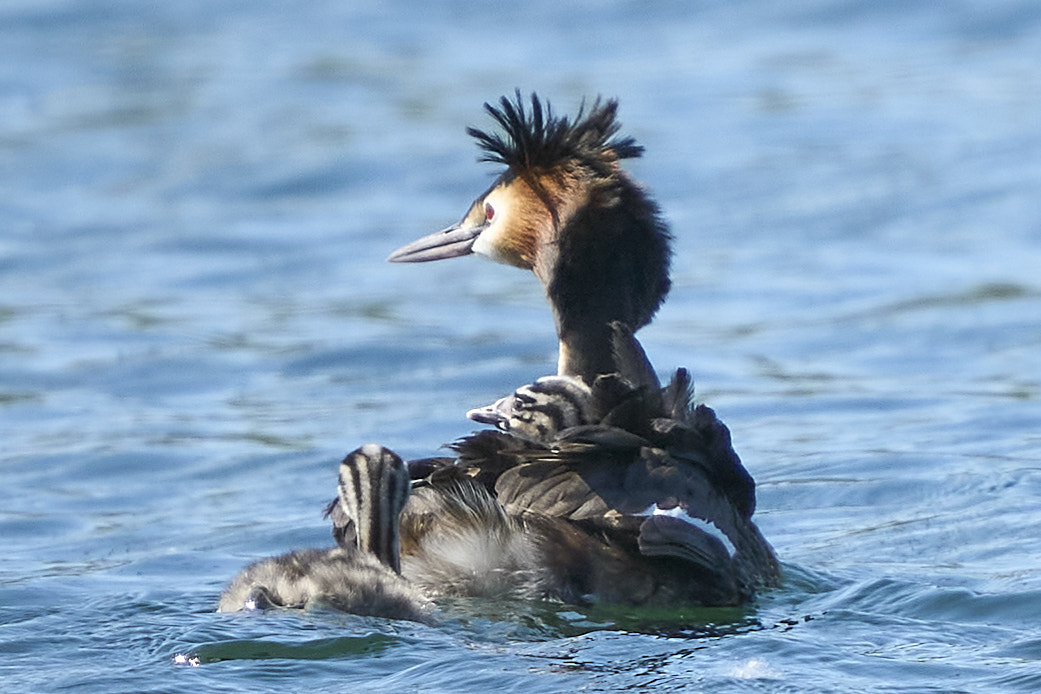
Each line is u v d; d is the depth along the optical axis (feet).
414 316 60.64
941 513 38.17
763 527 38.27
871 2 102.58
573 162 34.83
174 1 113.91
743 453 44.65
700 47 98.22
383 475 30.45
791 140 80.89
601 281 34.24
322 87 95.14
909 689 25.40
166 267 68.18
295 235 72.43
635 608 29.01
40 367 54.70
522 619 28.73
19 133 87.76
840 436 45.78
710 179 76.02
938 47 95.20
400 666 26.32
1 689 25.62
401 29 106.42
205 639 27.25
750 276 63.98
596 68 94.79
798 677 25.89
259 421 48.91
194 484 43.29
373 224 74.02
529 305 62.39
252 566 30.45
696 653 27.04
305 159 82.58
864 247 67.15
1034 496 38.88
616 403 29.50
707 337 57.16
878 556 34.96
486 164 81.00
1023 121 80.53
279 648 26.96
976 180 73.56
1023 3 99.66
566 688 25.22
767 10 104.17
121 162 83.15
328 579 28.91
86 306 62.34
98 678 26.02
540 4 109.60
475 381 52.54
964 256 65.00
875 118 83.25
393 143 84.43
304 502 41.32
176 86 96.07
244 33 106.93
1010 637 28.27
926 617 29.68
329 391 52.03
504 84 92.22
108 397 51.80
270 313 61.36
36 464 45.06
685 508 28.99
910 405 48.73
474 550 29.27
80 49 103.60
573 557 28.94
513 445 29.35
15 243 71.56
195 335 58.39
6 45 104.01
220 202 77.56
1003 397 48.93
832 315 58.90
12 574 35.22
